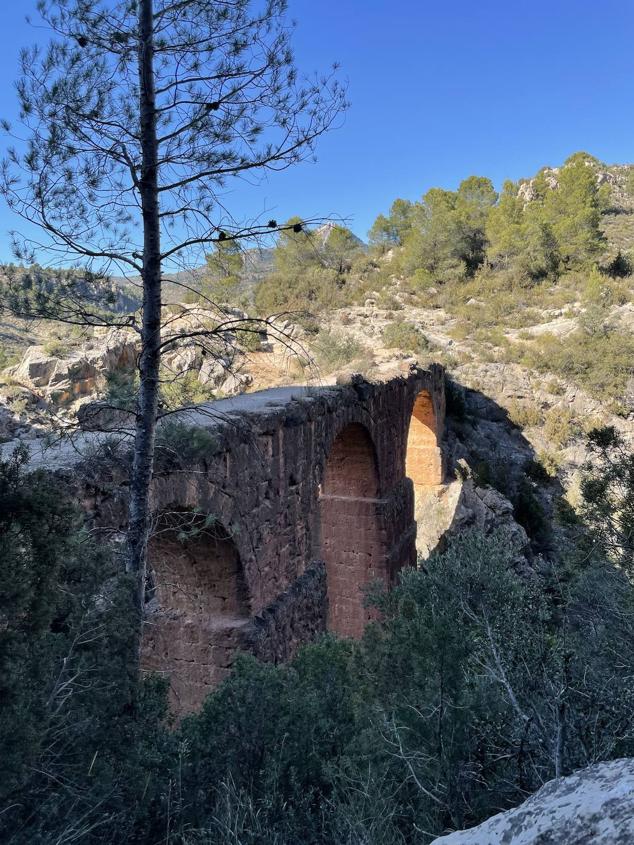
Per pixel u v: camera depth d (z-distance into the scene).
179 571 9.72
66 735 4.29
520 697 5.78
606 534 9.27
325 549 16.81
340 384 14.54
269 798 5.00
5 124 5.95
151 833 4.94
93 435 7.52
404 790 5.48
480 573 7.89
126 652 4.90
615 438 10.48
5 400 19.55
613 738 4.65
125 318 7.61
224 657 9.43
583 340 32.78
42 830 3.86
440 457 25.09
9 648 3.45
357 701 7.12
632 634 7.05
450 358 32.75
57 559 3.88
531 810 1.89
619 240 51.38
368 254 54.31
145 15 6.22
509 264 45.31
